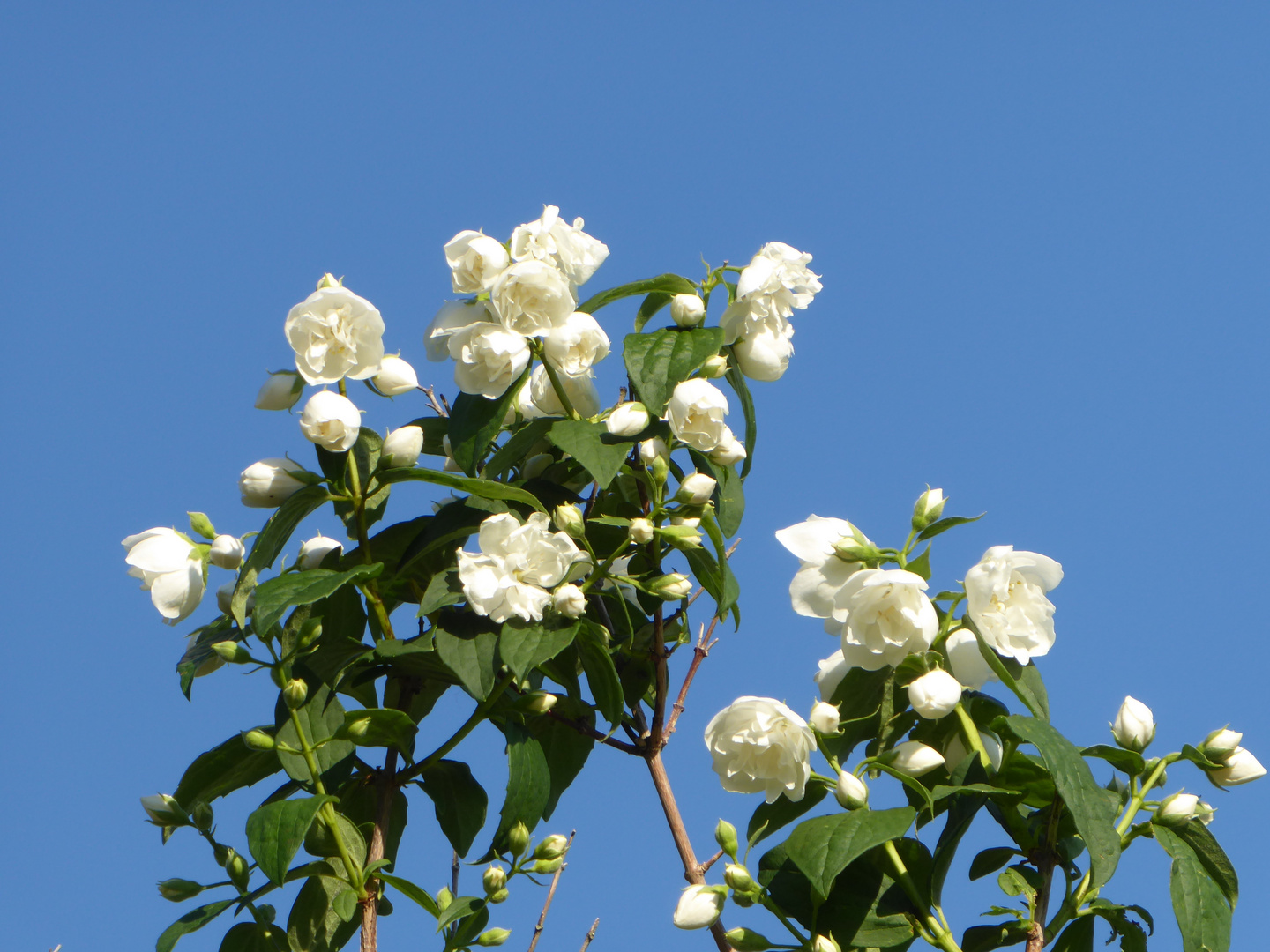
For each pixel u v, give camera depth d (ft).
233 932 4.53
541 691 4.60
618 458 4.58
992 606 4.48
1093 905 4.44
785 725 4.44
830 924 4.45
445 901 4.49
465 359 4.59
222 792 4.62
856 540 4.56
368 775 4.62
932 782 4.53
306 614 4.50
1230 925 4.36
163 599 4.54
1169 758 4.47
